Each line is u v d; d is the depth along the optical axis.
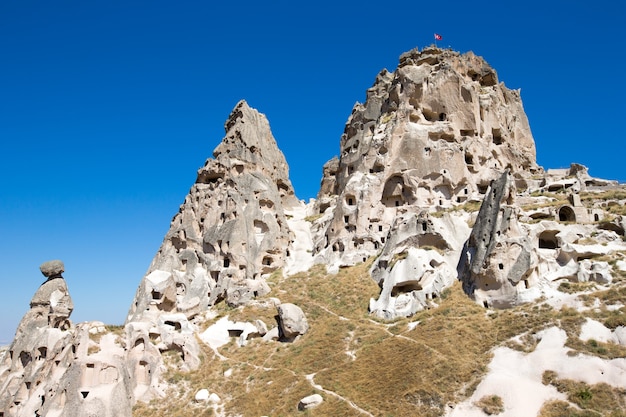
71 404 52.53
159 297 77.38
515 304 60.00
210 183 99.12
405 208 85.62
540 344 51.91
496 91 103.81
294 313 67.25
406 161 88.19
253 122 110.75
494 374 48.66
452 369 50.59
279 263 89.50
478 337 55.75
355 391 51.38
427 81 94.19
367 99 114.75
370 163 91.38
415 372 51.12
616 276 59.72
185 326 69.56
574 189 86.12
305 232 100.19
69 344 59.41
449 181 86.00
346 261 81.75
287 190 120.06
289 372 58.06
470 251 68.25
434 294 65.94
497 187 69.12
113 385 55.50
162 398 58.25
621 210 72.56
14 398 59.84
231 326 72.50
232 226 88.31
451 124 90.81
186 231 93.06
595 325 52.28
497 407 45.16
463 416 45.44
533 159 108.12
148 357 61.28
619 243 66.38
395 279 68.50
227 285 82.62
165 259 90.06
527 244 62.34
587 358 48.38
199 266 88.88
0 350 90.44
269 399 53.84
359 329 63.97
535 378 48.34
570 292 59.12
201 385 59.66
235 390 57.75
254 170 101.06
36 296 69.88
